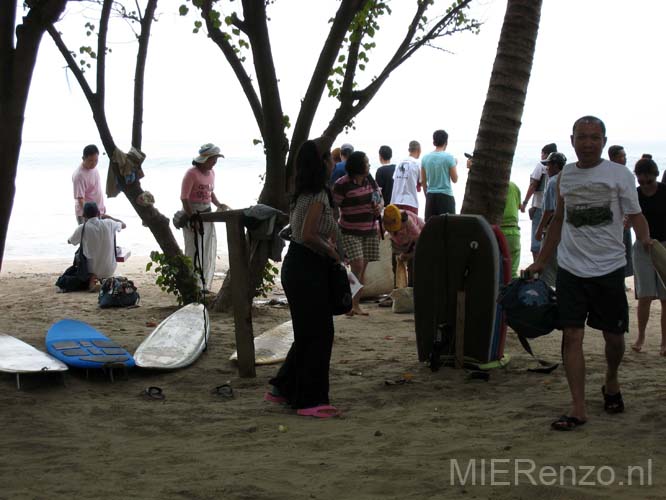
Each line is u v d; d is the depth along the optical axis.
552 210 9.27
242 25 8.39
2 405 5.83
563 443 4.93
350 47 9.37
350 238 9.80
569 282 5.24
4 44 5.51
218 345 7.93
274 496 4.09
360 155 9.70
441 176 12.40
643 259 7.70
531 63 7.66
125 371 6.73
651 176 7.34
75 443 5.04
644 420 5.41
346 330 8.98
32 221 24.00
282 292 11.99
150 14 10.46
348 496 4.10
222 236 20.89
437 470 4.45
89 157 12.50
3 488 4.22
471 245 6.66
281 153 9.00
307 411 5.66
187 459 4.71
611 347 5.38
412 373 6.83
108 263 11.92
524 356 7.50
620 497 4.03
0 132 5.52
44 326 8.97
